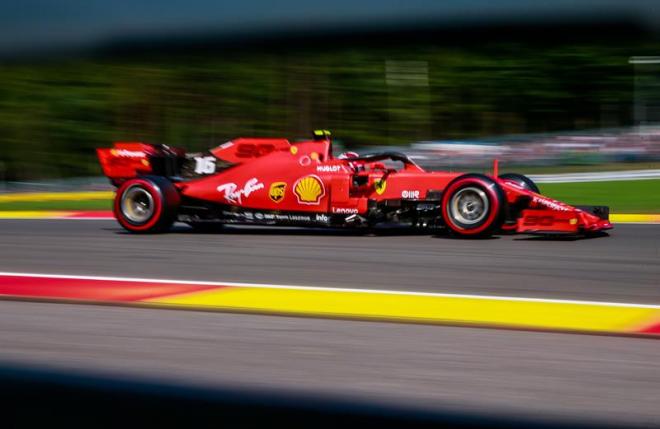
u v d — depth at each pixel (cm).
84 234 1539
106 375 617
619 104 5197
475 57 5503
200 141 5116
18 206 2567
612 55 5297
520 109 5353
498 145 3578
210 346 696
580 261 1112
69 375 618
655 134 3459
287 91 5347
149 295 913
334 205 1419
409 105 5350
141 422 521
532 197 1363
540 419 515
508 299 865
